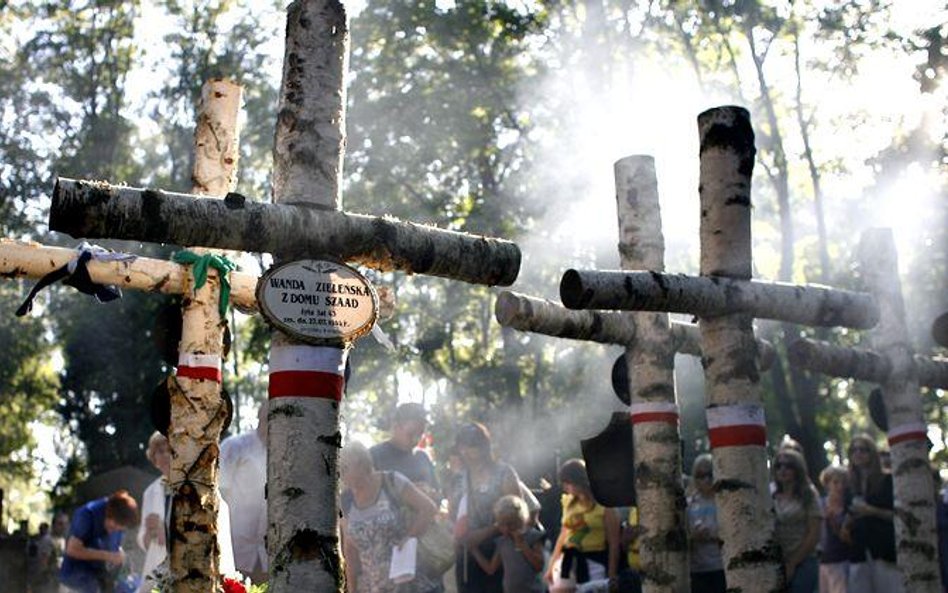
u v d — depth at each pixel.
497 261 5.23
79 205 4.48
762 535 6.19
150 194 4.59
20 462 42.28
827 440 35.00
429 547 8.19
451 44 27.36
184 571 5.78
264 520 7.93
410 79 27.92
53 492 40.88
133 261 5.91
